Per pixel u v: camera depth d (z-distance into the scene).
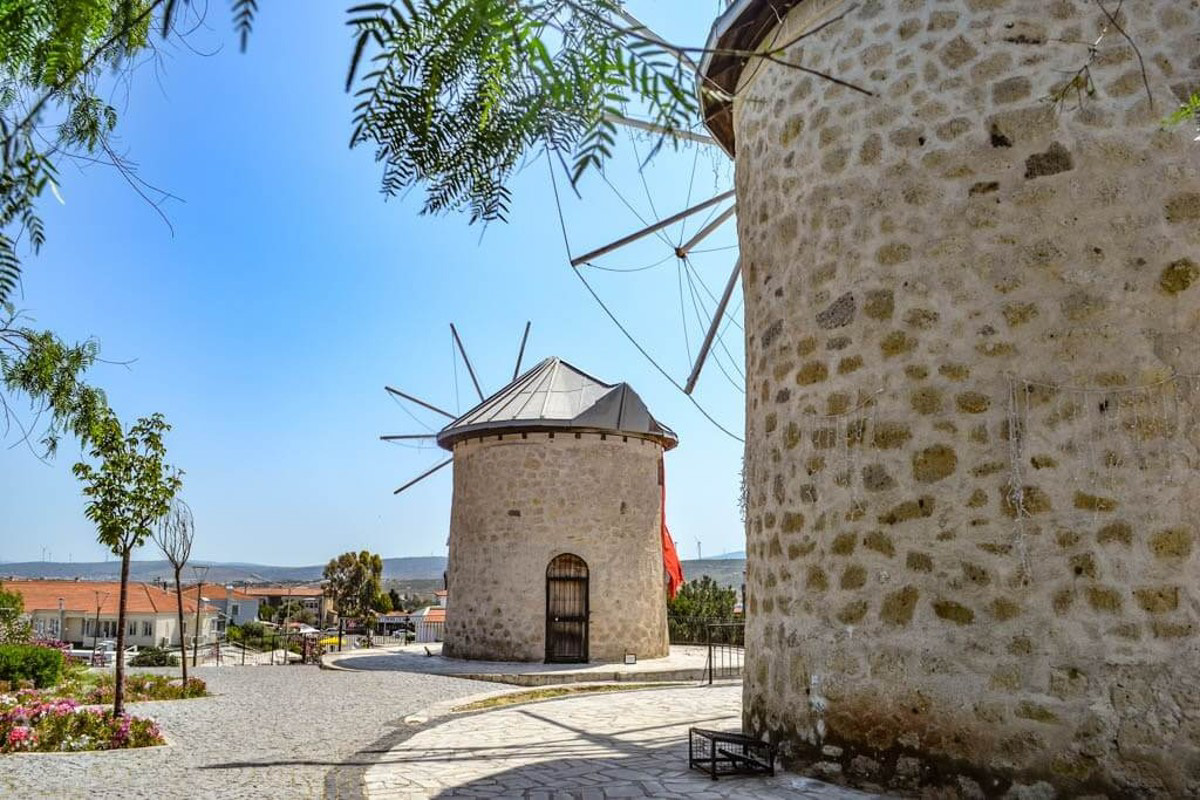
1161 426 5.06
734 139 8.60
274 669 18.25
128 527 9.95
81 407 4.40
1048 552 5.18
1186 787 4.65
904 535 5.68
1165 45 5.45
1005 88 5.75
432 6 1.53
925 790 5.33
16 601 24.36
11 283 1.81
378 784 6.29
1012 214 5.61
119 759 7.83
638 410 18.30
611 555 17.89
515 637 17.44
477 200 2.00
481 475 18.55
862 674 5.74
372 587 59.22
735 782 5.93
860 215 6.25
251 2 1.09
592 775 6.37
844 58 6.53
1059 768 4.93
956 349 5.67
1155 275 5.23
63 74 1.67
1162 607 4.88
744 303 7.68
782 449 6.68
